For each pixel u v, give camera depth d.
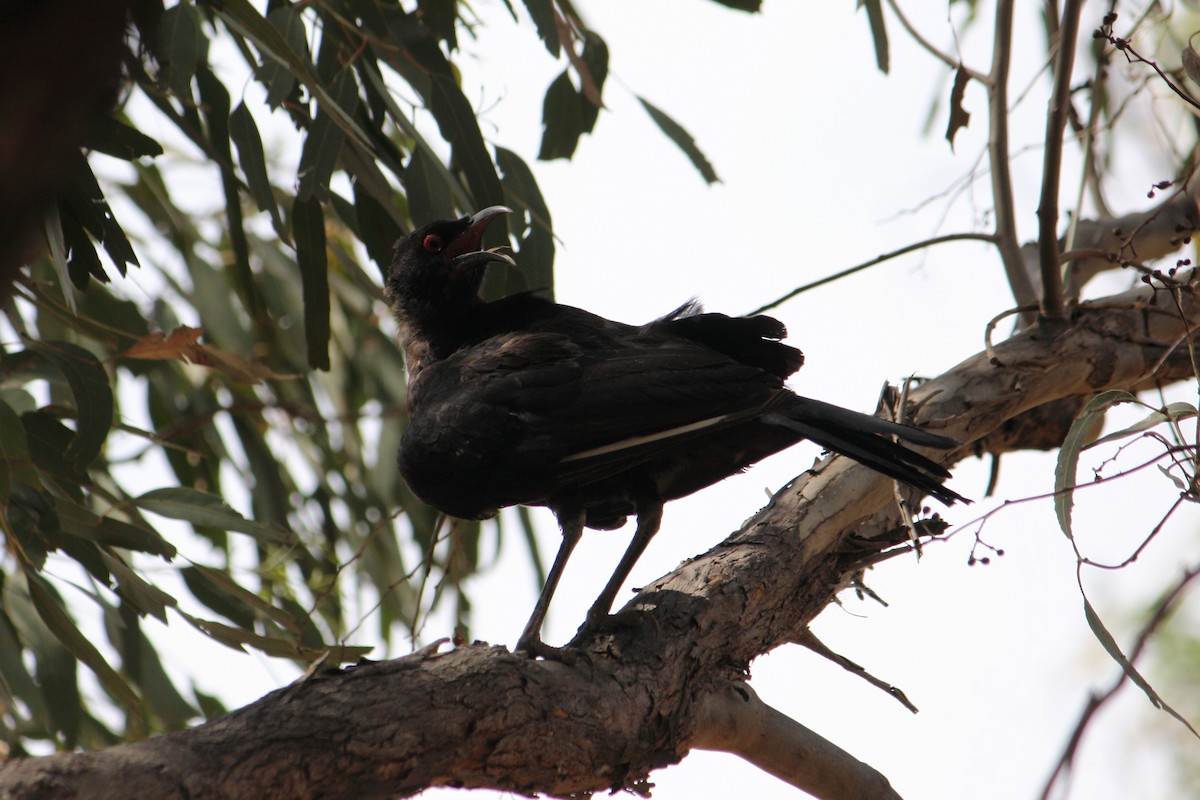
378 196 10.20
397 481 13.96
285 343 14.20
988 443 10.05
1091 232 11.18
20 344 9.27
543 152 10.99
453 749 5.56
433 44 10.04
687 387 7.85
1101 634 6.19
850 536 7.96
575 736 6.10
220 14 9.00
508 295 10.31
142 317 12.05
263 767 4.93
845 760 8.11
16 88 2.81
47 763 4.46
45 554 8.86
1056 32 11.18
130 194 14.01
